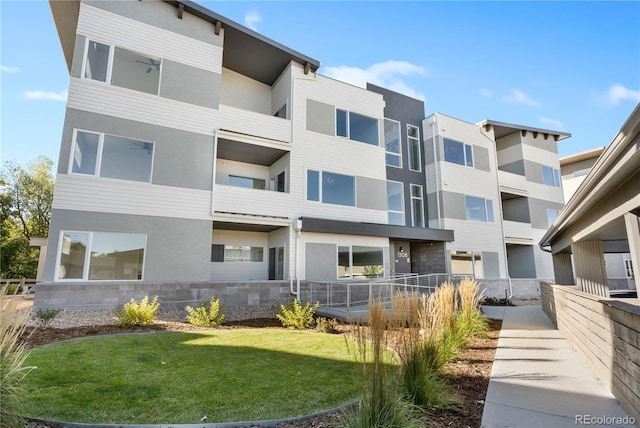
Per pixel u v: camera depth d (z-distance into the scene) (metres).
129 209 10.23
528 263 20.03
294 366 5.16
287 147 13.22
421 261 17.59
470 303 8.33
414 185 17.50
